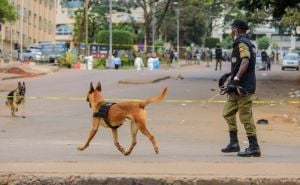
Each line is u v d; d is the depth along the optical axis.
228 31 136.50
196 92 29.05
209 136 16.47
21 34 82.44
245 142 15.25
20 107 22.91
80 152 12.34
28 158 11.16
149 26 88.56
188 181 8.78
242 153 11.78
